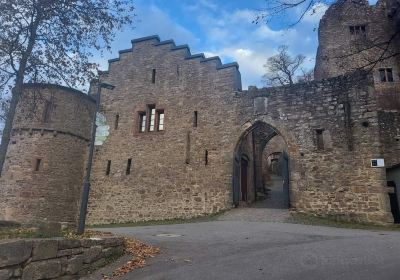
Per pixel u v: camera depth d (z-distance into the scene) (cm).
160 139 1880
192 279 537
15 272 455
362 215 1362
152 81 2020
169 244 841
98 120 944
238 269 576
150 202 1783
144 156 1884
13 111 908
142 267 639
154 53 2073
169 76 1983
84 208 809
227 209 1608
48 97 1759
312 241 821
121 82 2097
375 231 1084
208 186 1683
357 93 1505
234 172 1675
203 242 862
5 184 1664
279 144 2975
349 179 1427
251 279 514
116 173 1912
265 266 583
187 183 1734
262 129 2208
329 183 1458
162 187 1783
